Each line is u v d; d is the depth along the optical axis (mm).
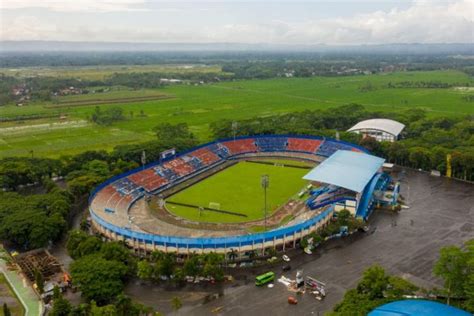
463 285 104562
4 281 128000
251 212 178875
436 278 125312
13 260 139500
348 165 197750
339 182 174875
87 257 126312
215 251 138875
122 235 146500
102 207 170750
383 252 143125
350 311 98062
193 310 112312
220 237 142875
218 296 118875
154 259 134375
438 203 188375
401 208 183250
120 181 198875
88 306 104875
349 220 160500
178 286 124562
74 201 191375
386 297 106375
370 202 180750
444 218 171250
